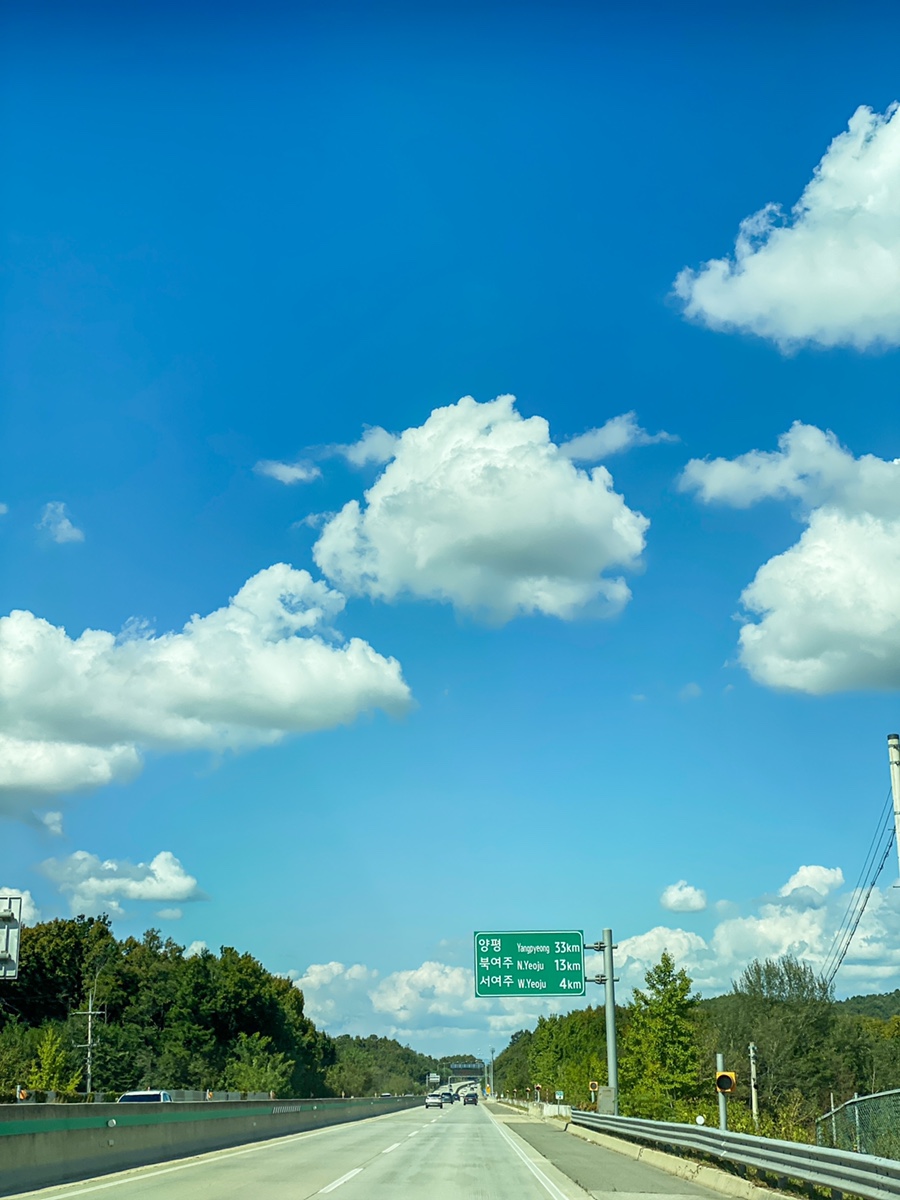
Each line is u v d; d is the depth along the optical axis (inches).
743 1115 1464.1
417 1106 5032.0
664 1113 2568.9
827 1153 603.5
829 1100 3809.1
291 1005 5620.1
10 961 946.7
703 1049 3543.3
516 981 1963.6
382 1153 1249.4
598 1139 1542.8
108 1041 3912.4
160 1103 1083.3
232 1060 4325.8
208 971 4505.4
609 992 1915.6
